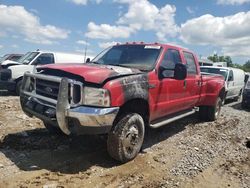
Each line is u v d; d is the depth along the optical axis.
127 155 4.91
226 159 5.64
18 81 12.08
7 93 12.98
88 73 4.50
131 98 4.82
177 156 5.55
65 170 4.52
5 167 4.43
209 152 5.94
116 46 6.62
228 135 7.45
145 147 5.94
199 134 7.32
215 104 8.71
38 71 5.21
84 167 4.68
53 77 4.59
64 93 4.29
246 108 13.16
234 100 16.30
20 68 12.06
